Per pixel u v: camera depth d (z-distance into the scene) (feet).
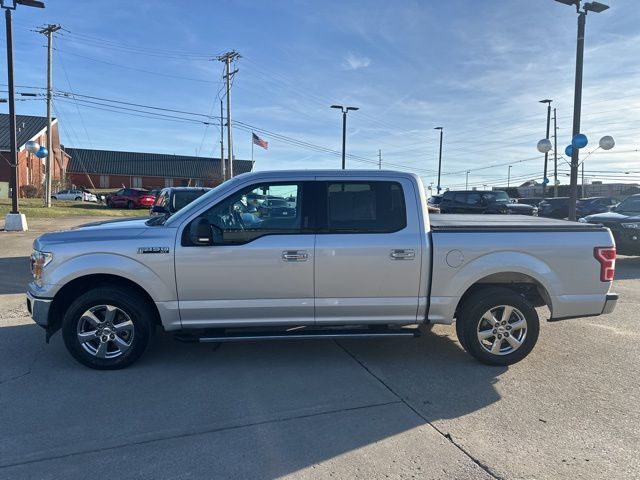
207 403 13.44
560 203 89.25
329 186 15.98
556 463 10.63
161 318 15.61
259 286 15.60
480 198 77.15
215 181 246.88
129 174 243.19
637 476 10.16
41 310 15.42
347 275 15.70
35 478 9.99
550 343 18.83
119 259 15.30
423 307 16.07
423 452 11.02
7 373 15.51
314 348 18.10
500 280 16.61
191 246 15.40
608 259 16.35
